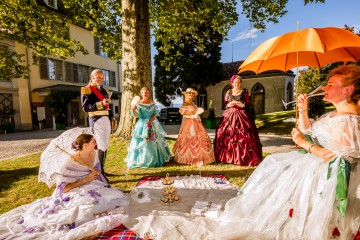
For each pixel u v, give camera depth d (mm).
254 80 20703
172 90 21172
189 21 10773
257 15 10391
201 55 20188
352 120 1712
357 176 1763
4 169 4949
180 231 2266
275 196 2088
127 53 7109
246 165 4648
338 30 2064
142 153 4734
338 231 1812
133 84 7086
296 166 2113
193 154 4852
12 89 16016
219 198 3064
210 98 23016
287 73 19516
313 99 9586
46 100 16719
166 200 2957
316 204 1842
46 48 10586
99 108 3732
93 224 2264
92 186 2697
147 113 4883
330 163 1833
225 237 2000
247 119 4828
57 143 2838
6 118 15453
